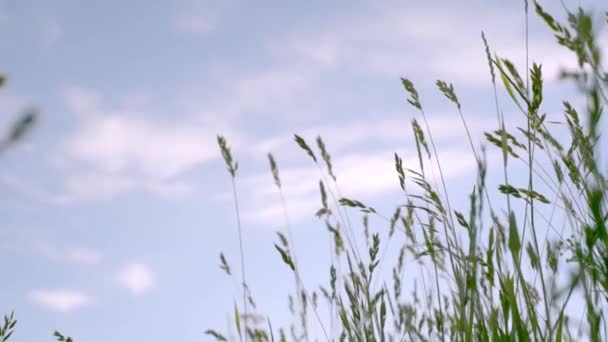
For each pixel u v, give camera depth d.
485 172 1.84
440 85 2.68
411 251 2.95
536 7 1.98
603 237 1.71
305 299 3.27
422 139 2.76
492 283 2.15
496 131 2.28
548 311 2.00
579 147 1.94
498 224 2.14
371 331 2.83
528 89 2.15
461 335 2.13
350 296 2.87
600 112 1.58
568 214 2.00
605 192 1.69
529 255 2.11
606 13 1.81
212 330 3.21
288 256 3.26
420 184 2.58
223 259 3.38
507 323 2.10
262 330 3.17
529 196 2.14
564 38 1.86
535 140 2.18
